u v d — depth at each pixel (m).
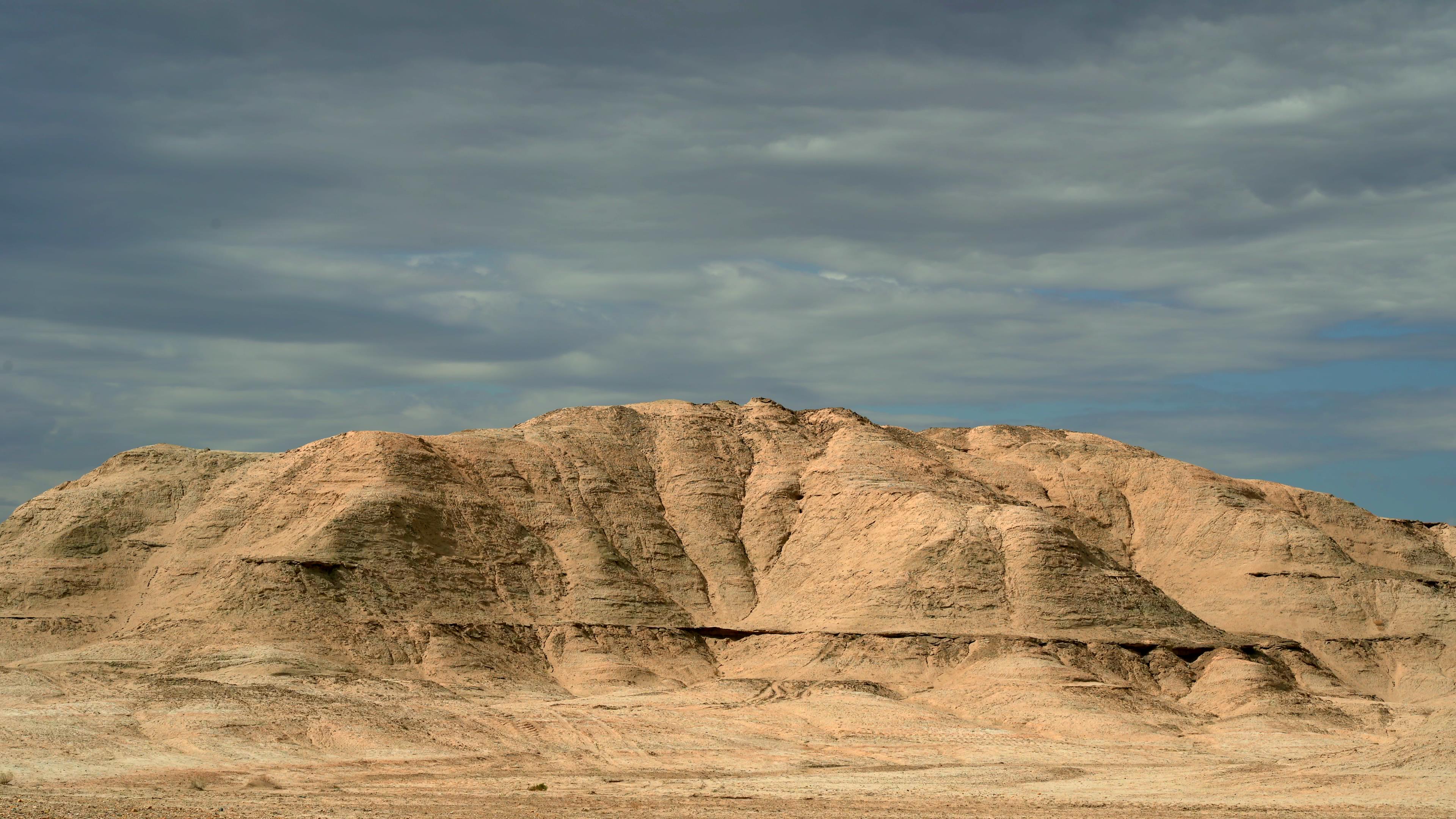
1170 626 155.50
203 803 74.00
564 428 189.62
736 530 179.62
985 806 80.50
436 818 70.31
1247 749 118.31
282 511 161.00
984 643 145.50
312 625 139.88
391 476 161.75
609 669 144.25
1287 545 188.62
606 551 166.50
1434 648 174.00
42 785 80.12
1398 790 83.75
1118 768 103.44
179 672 127.38
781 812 75.81
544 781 91.06
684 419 196.75
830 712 125.06
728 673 151.38
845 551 168.25
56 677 123.44
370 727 103.50
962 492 180.38
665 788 88.88
